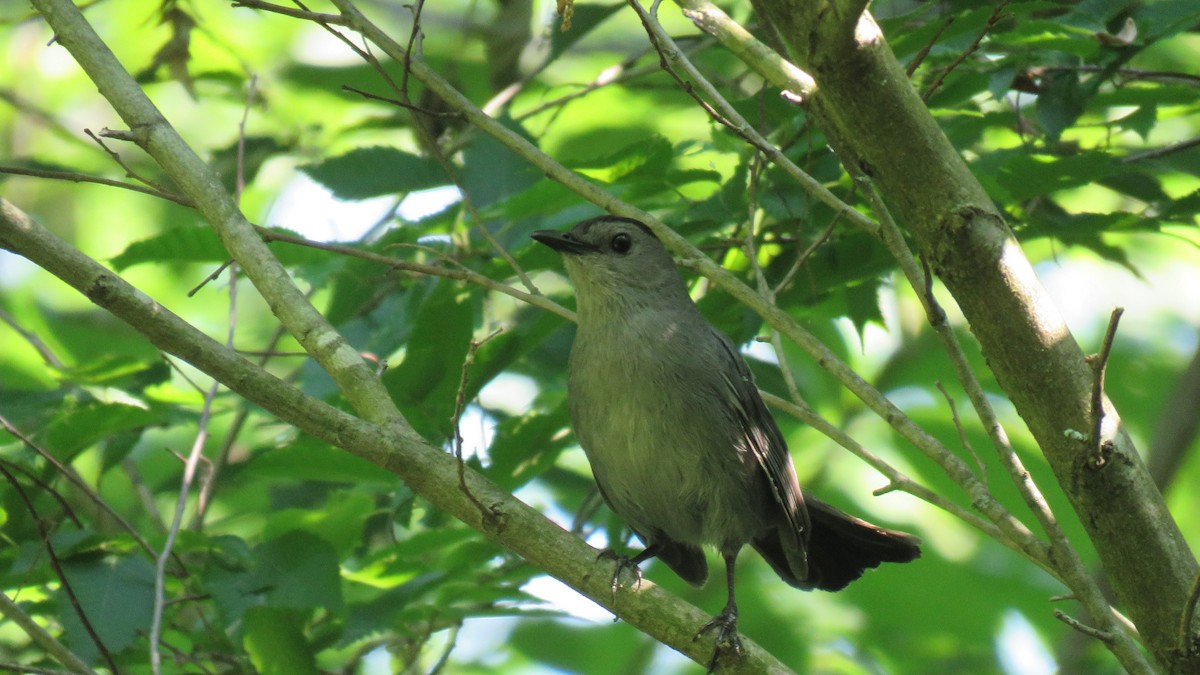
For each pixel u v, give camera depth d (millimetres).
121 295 6324
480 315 11289
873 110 6184
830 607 15188
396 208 12172
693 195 12367
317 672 9391
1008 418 15312
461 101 7719
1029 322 6285
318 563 9305
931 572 15016
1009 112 10406
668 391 9203
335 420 6617
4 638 11953
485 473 10039
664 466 9242
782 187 9922
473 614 10414
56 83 18141
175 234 9719
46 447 9984
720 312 10797
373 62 7621
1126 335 17125
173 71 11945
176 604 9844
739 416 9406
